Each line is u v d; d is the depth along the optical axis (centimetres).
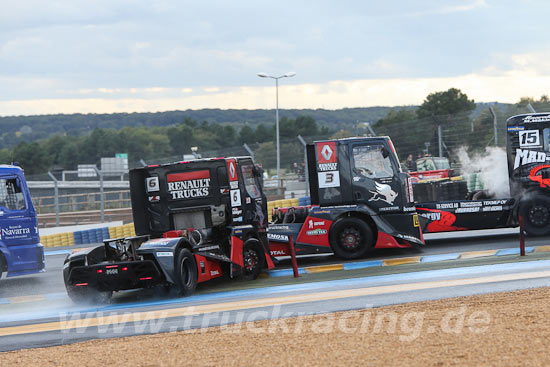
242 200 2655
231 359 1305
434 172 4366
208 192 2644
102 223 5759
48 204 6194
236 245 2569
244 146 5503
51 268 3709
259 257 2702
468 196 3381
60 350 1571
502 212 3136
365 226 2916
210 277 2480
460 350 1233
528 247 2912
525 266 2427
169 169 2664
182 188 2655
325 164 2962
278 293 2231
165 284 2255
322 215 2947
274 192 5688
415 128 4762
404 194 2928
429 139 4706
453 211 3141
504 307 1641
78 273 2269
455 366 1134
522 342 1253
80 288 2295
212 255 2469
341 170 2950
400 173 2938
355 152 2952
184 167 2658
